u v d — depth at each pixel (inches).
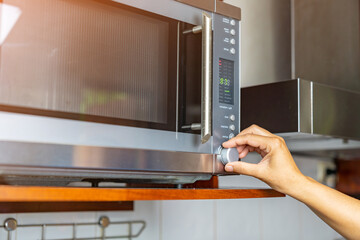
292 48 65.4
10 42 26.9
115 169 29.9
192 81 35.3
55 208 46.6
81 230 49.4
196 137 34.4
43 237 46.2
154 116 32.8
